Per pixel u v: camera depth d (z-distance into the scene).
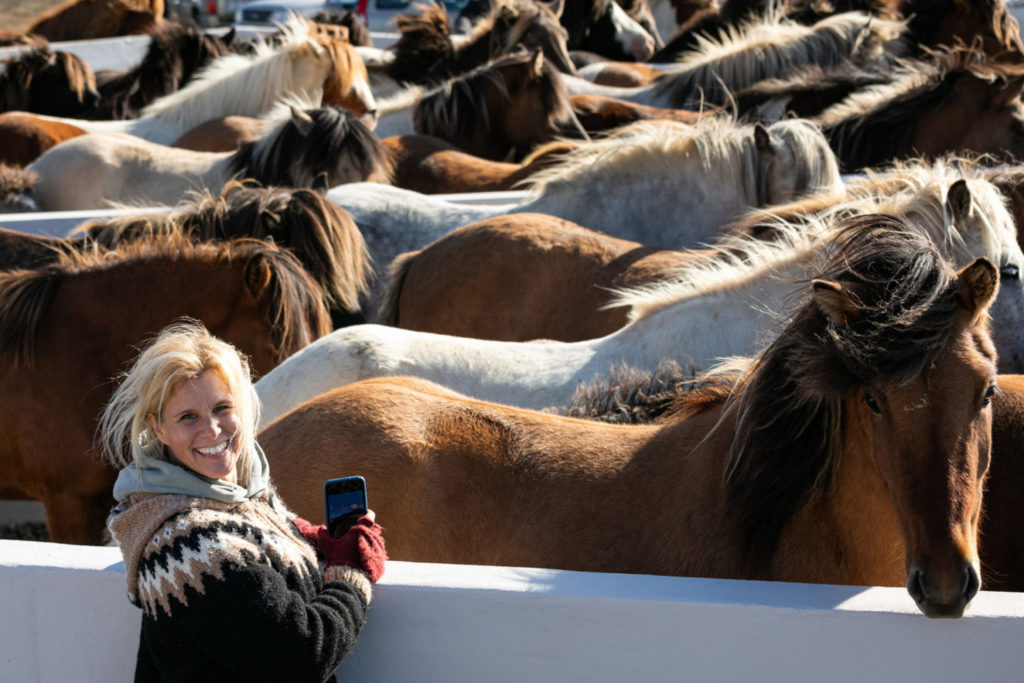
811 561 2.41
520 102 9.43
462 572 2.12
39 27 18.12
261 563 1.85
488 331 4.93
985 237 3.22
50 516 4.25
